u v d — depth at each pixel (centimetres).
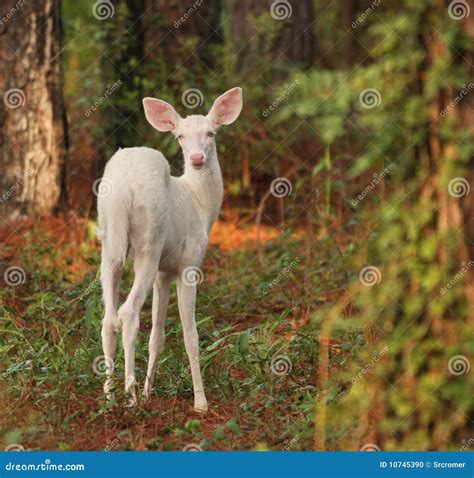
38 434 969
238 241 1858
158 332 1089
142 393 1073
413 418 848
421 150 819
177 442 956
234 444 959
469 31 801
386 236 839
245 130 2097
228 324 1357
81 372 1095
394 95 816
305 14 2583
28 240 1542
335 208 1845
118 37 2039
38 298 1306
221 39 2250
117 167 1034
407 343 836
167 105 1164
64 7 2964
